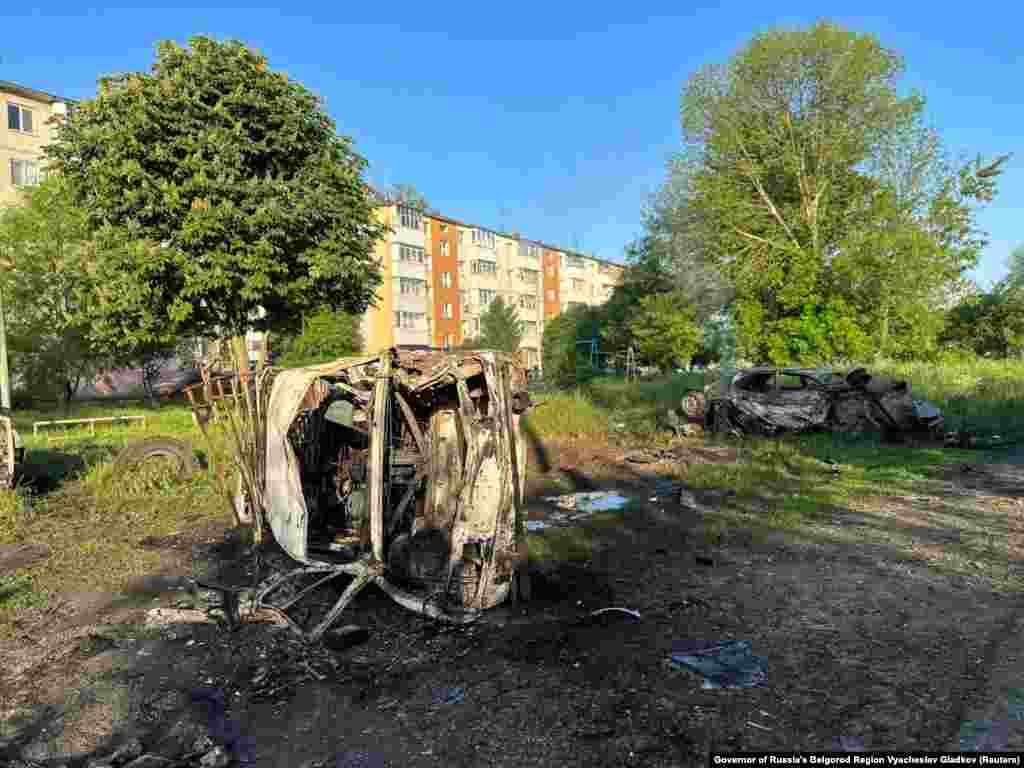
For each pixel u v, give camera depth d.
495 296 59.78
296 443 6.16
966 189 23.64
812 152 27.06
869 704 3.36
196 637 4.66
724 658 3.92
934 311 24.33
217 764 3.16
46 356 25.00
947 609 4.57
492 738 3.27
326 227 16.50
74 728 3.61
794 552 6.06
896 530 6.65
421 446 5.64
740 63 27.69
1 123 32.94
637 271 40.94
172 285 15.16
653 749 3.08
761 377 14.51
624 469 10.72
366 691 3.81
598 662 3.97
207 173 14.75
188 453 10.23
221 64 15.05
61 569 6.31
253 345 36.00
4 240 23.70
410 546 5.20
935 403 16.12
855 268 23.56
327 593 5.27
